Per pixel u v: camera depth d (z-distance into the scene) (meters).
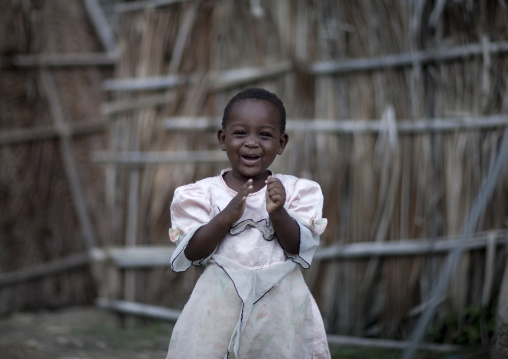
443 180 4.20
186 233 2.36
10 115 5.02
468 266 4.13
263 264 2.33
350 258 4.27
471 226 3.33
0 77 4.98
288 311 2.32
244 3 4.52
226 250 2.34
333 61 4.35
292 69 4.39
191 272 4.62
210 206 2.41
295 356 2.32
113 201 4.73
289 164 4.32
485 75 4.15
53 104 5.16
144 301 4.65
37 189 5.10
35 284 5.07
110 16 5.38
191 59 4.64
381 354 3.95
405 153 4.23
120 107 4.73
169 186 4.62
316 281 4.29
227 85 4.55
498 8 4.18
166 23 4.71
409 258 4.21
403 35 4.25
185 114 4.64
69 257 5.18
